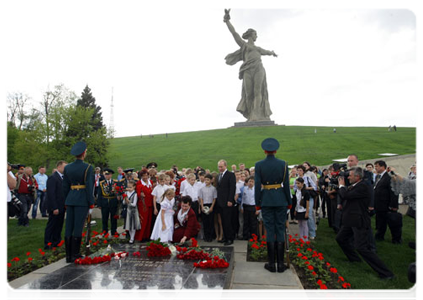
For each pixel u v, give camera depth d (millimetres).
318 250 7777
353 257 6918
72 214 6688
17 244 8461
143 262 5691
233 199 8109
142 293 4207
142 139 59156
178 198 8633
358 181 6453
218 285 4496
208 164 31375
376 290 5305
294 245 7586
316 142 40688
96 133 34906
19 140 34438
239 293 4996
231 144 42969
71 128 34500
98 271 5176
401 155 28953
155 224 7883
